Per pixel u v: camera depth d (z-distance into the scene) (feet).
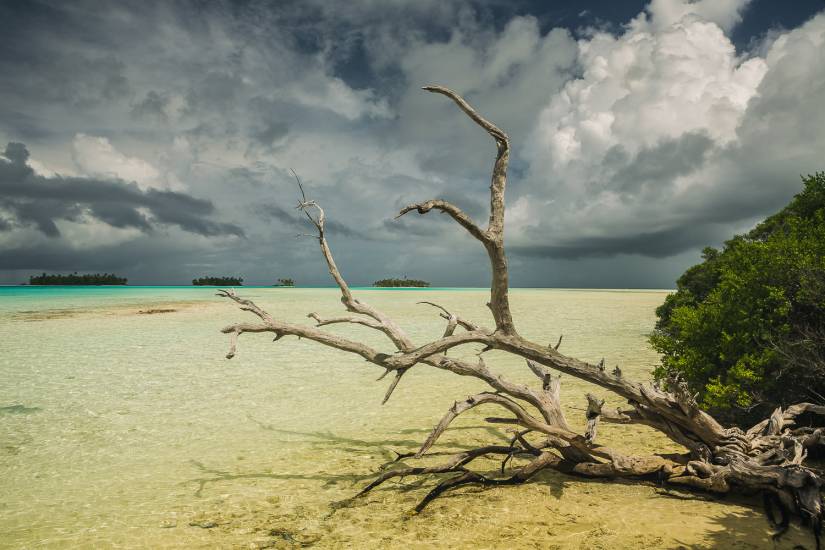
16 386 37.68
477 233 17.60
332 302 141.49
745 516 15.15
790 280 24.26
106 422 28.58
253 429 27.22
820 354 21.75
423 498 17.78
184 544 14.57
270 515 16.60
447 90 17.37
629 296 240.53
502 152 17.89
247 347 58.49
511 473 20.11
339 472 20.80
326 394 35.37
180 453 23.47
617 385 18.39
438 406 31.99
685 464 18.67
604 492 17.49
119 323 81.66
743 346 24.35
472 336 18.98
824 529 13.98
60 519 16.49
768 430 19.01
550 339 61.41
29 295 183.62
